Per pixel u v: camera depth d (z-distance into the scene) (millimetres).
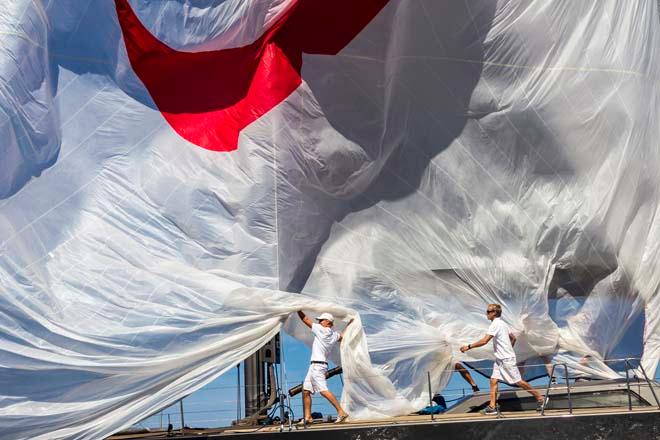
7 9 8742
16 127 8703
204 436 8328
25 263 8609
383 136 10188
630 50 10500
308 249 9852
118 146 9438
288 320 9555
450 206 10211
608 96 10398
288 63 10055
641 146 10469
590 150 10367
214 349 9078
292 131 9961
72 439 8461
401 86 10234
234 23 9703
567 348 10094
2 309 8398
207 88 9883
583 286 10312
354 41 10148
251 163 9805
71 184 9117
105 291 8930
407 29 10195
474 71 10266
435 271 10117
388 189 10164
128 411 8664
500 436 7973
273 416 10242
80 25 9367
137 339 8844
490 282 10117
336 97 10125
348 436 8062
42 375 8445
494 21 10203
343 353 9352
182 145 9664
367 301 9883
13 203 8703
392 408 9312
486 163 10273
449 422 8023
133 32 9539
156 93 9695
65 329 8617
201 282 9258
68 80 9312
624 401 8875
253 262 9586
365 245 10016
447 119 10273
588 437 7941
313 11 10016
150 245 9289
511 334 9914
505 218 10234
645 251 10422
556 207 10289
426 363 9727
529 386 8797
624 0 10547
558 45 10344
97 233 9117
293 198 9867
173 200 9492
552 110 10320
